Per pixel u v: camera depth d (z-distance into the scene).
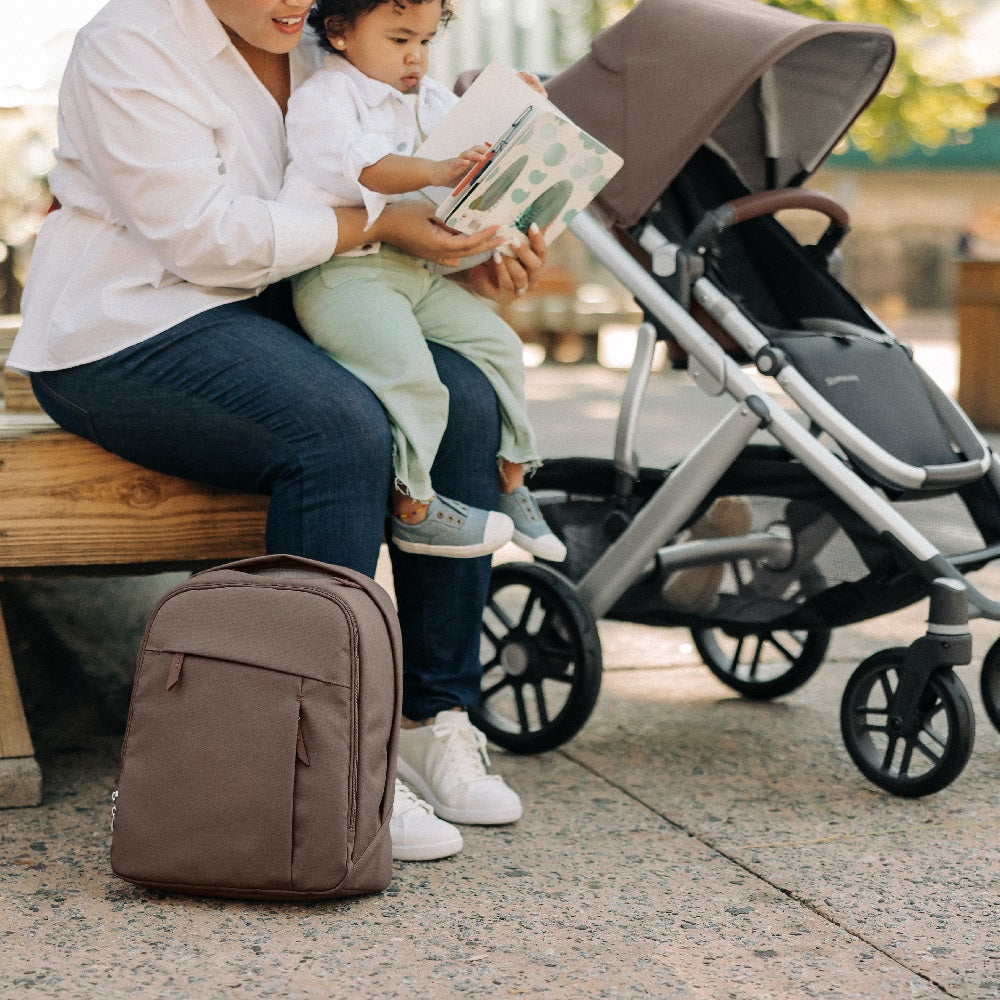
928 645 2.12
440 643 2.16
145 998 1.49
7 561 2.09
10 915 1.71
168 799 1.71
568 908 1.76
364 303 2.01
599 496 2.61
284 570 1.81
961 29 8.07
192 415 1.93
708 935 1.68
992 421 6.79
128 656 2.70
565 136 1.94
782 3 7.86
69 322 1.97
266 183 2.05
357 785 1.71
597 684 2.34
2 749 2.16
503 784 2.12
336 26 2.07
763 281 2.74
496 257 2.14
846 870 1.90
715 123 2.34
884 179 19.08
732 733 2.59
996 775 2.32
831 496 2.32
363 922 1.71
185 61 1.97
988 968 1.60
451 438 2.10
